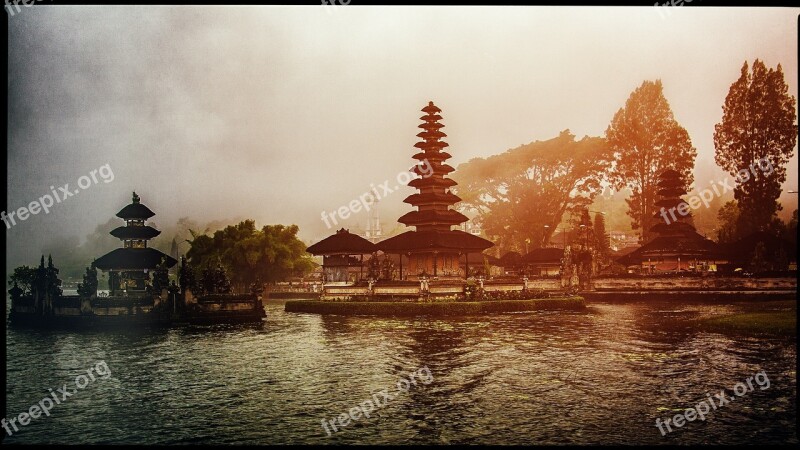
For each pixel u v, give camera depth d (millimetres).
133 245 64312
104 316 54500
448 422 23031
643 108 116188
